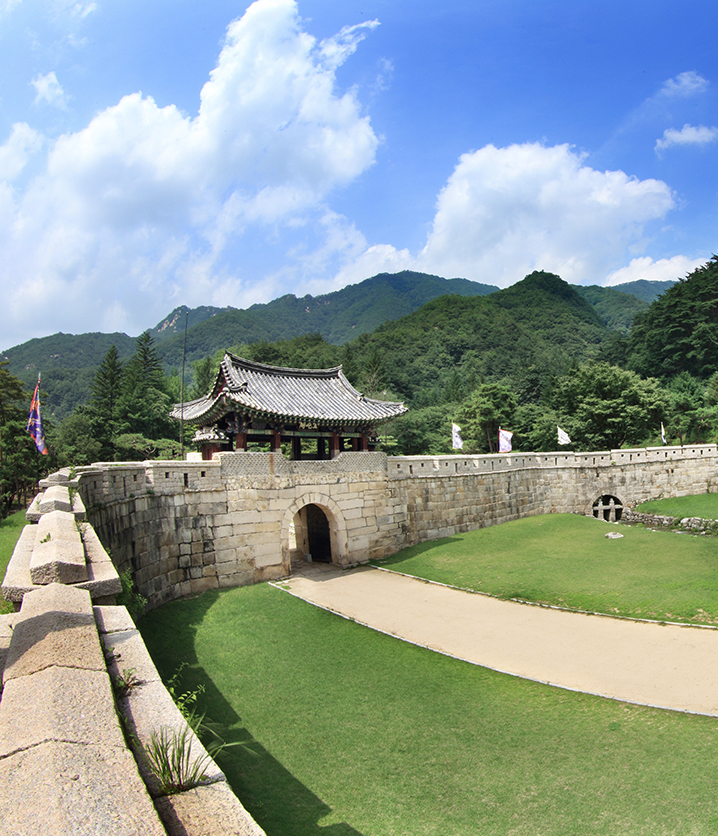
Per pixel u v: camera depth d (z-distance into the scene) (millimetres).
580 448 65938
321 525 33969
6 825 3637
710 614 19953
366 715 14914
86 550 11867
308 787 11781
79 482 17312
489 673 17188
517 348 169625
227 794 5000
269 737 13766
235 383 28875
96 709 5359
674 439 75062
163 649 18062
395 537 34031
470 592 25609
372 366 106312
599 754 12484
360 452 32656
